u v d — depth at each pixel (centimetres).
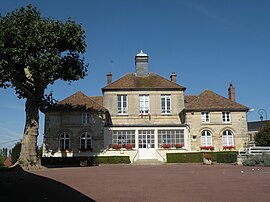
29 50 2273
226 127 3494
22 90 2492
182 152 3322
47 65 2294
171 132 3503
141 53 3994
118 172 2059
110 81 4003
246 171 2086
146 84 3759
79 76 2653
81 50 2580
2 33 2170
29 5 2386
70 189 1241
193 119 3494
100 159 3139
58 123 3431
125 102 3691
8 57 2227
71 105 3491
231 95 4053
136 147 3447
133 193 1141
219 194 1109
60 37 2403
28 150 2488
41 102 2644
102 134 3444
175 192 1161
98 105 3547
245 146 3462
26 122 2550
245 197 1042
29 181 1527
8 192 1165
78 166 2944
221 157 3094
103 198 1036
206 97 3644
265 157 2736
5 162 4484
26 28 2286
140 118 3638
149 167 2622
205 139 3472
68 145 3406
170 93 3712
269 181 1487
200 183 1423
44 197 1053
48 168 2562
